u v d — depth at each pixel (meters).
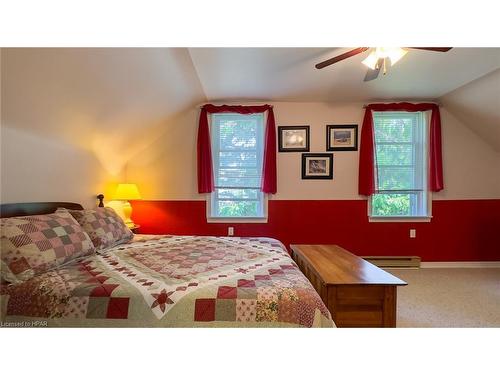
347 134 3.96
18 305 1.37
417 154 4.01
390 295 1.82
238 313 1.33
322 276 1.91
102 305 1.35
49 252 1.67
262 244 2.46
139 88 2.72
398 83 3.30
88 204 3.13
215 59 2.63
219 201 4.07
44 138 2.29
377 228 4.00
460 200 4.00
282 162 3.99
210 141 3.95
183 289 1.41
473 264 3.99
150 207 4.00
